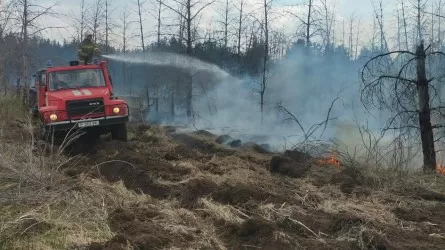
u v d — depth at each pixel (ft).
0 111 47.16
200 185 22.85
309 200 22.77
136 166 27.84
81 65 38.93
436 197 24.26
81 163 30.42
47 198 20.93
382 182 26.37
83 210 19.92
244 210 20.68
